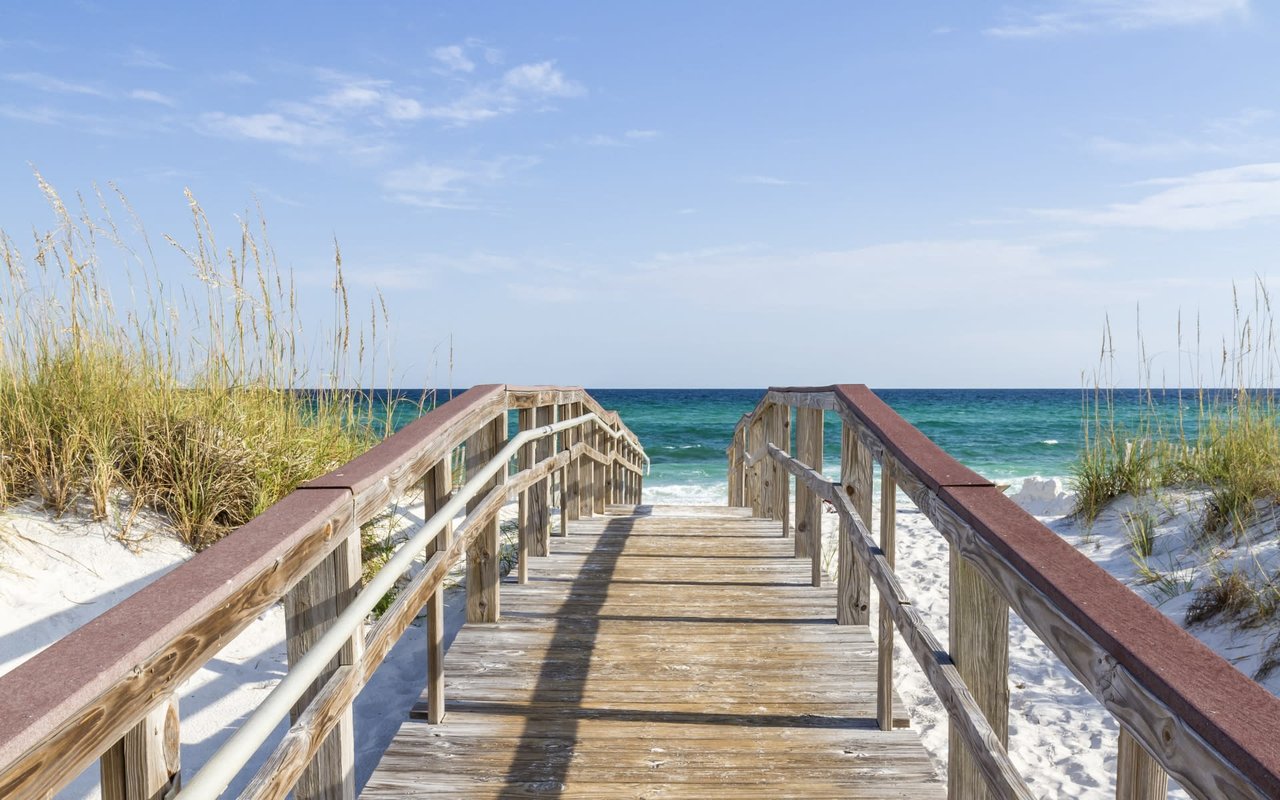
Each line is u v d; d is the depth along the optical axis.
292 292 6.07
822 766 2.81
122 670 1.17
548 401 5.34
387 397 6.51
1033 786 3.34
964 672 1.99
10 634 3.94
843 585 4.20
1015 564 1.60
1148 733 1.10
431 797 2.62
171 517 5.17
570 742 2.97
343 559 2.17
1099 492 7.83
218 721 3.83
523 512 4.97
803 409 4.99
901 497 12.16
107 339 5.57
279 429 5.84
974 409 45.91
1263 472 6.20
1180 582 5.46
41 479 4.82
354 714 4.02
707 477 21.75
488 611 4.22
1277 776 0.82
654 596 4.73
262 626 4.69
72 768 1.08
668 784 2.70
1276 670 3.99
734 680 3.51
